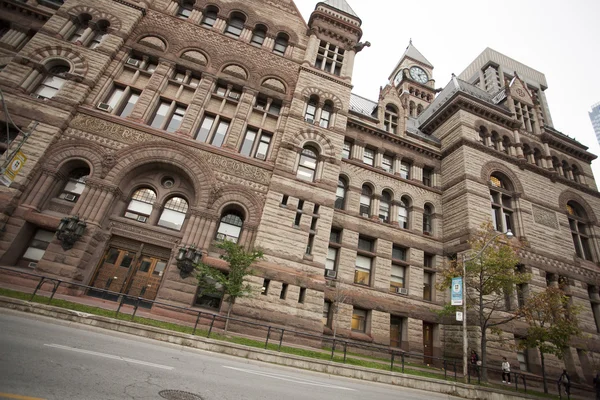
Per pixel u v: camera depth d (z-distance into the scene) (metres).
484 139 31.22
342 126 26.08
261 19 28.38
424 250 26.91
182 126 22.33
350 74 28.41
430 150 31.16
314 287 20.38
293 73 27.23
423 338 24.62
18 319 10.41
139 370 7.33
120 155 20.28
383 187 28.31
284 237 21.11
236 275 16.38
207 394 6.54
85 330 11.34
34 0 25.38
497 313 23.12
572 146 34.88
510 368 21.67
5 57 22.98
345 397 9.20
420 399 11.80
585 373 24.22
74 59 21.58
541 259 27.14
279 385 8.99
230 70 25.59
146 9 25.05
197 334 14.12
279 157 23.16
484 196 27.48
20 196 17.81
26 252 17.77
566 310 20.12
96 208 18.73
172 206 21.38
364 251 25.36
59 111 19.84
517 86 36.25
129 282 19.09
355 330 23.22
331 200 23.19
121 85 22.86
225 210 21.97
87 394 5.19
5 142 18.91
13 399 4.40
